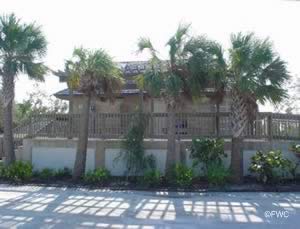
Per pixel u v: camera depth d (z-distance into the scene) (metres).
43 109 36.62
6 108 17.91
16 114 33.34
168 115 16.16
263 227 8.80
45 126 19.00
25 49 17.23
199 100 16.52
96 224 9.03
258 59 14.80
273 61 15.37
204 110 19.58
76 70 16.47
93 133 18.19
